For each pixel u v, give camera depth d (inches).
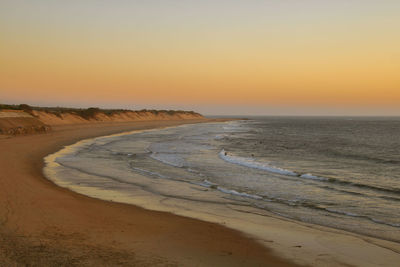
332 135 2271.2
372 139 1905.8
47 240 285.3
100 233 317.4
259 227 370.0
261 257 281.3
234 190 565.6
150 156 1015.6
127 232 327.0
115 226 344.2
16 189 485.1
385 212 445.4
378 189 590.6
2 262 233.5
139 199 491.2
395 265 274.7
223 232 345.7
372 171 808.3
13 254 249.0
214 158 991.0
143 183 612.4
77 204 427.2
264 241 323.3
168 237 319.6
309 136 2165.4
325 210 452.1
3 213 357.1
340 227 379.6
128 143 1449.3
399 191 575.5
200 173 731.4
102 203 447.8
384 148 1395.2
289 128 3400.6
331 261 279.0
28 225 323.6
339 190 579.2
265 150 1286.9
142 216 393.4
